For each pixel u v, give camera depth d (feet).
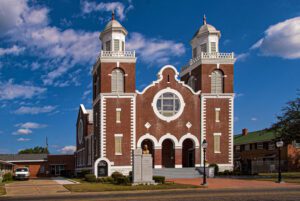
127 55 207.41
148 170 131.64
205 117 212.02
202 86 213.87
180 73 249.75
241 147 308.81
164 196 89.92
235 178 174.81
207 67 214.90
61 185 143.64
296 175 189.67
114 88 205.77
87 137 245.45
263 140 275.80
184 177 190.19
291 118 177.47
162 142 213.05
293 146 251.39
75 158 303.07
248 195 90.33
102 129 201.05
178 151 207.92
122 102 204.85
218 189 113.91
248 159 280.31
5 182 176.35
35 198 92.32
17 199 89.97
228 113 213.46
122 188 115.96
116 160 200.23
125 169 199.93
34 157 311.88
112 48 210.18
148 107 208.64
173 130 209.36
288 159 249.75
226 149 211.00
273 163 254.68
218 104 213.66
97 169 192.75
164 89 211.20
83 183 152.66
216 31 221.25
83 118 264.93
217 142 211.00
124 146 202.08
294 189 109.91
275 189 110.83
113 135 201.87
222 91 215.31
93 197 90.74
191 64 229.04
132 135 203.41
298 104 178.70
